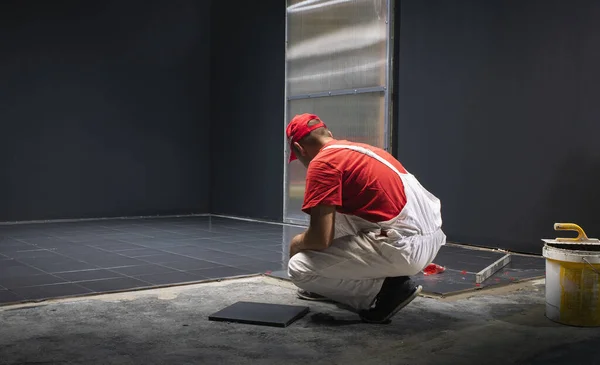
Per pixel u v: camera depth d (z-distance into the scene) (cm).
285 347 244
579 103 479
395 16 625
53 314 292
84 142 773
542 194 504
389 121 630
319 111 711
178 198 851
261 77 786
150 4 816
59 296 334
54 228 672
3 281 376
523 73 514
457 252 516
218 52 855
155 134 828
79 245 540
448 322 283
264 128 784
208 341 251
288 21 745
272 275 393
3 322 277
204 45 866
